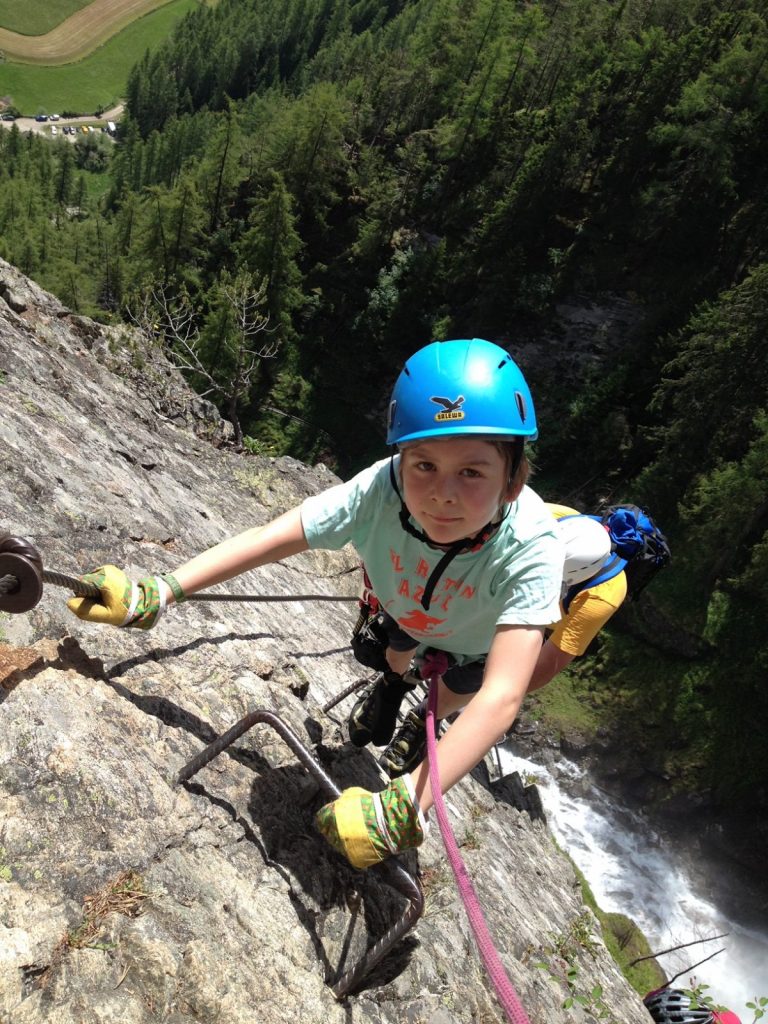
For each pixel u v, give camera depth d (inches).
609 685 1242.0
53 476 196.9
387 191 2322.8
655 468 1416.1
